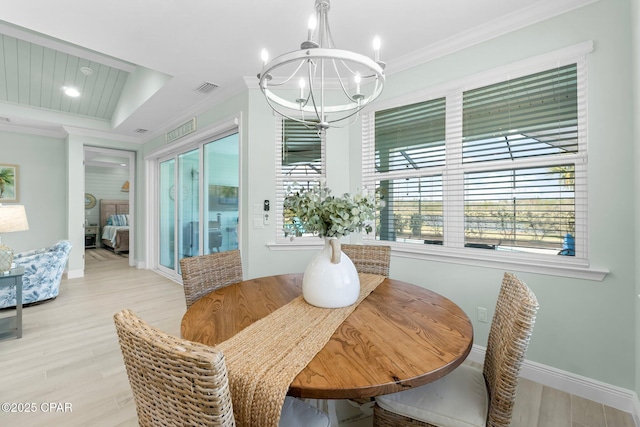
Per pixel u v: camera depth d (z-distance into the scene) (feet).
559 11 6.09
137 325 2.39
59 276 11.85
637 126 5.10
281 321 3.95
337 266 4.53
